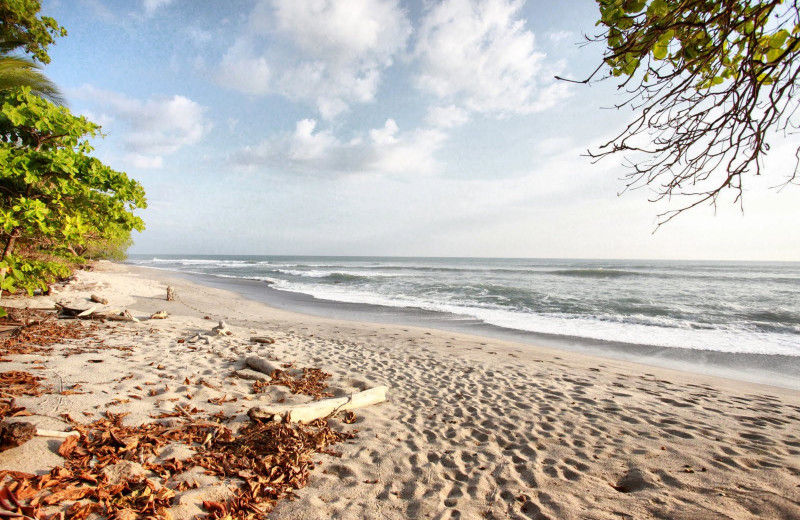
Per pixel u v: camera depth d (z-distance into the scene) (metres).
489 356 7.75
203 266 57.38
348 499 2.78
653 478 3.20
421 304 16.78
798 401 5.49
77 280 12.63
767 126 1.42
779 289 23.16
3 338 5.68
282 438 3.46
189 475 2.78
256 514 2.49
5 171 4.16
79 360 5.00
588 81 1.59
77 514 2.17
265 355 6.52
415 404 4.88
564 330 11.40
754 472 3.31
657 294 20.22
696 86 1.71
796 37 1.35
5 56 8.07
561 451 3.69
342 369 6.14
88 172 5.02
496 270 47.91
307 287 24.77
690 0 1.39
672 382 6.30
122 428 3.28
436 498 2.86
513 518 2.65
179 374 4.96
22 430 2.70
